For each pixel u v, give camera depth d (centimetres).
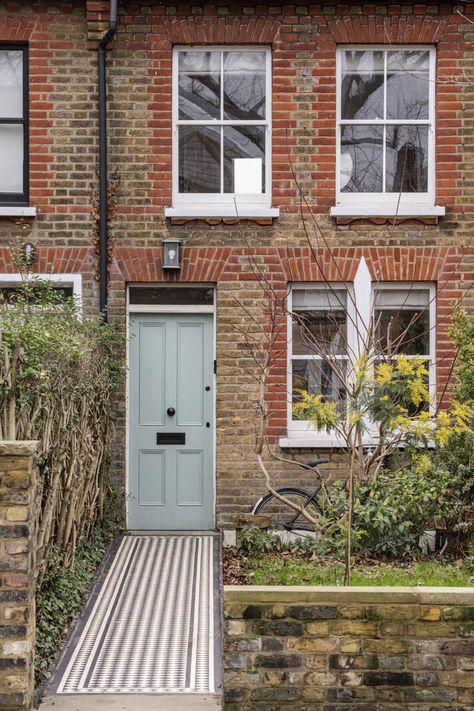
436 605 519
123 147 1024
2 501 538
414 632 518
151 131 1024
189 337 1048
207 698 554
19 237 987
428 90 1042
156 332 1048
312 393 1038
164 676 589
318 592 519
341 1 1024
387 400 698
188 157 1043
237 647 516
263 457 1019
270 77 1041
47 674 591
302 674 516
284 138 1029
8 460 540
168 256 1011
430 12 1028
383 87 1046
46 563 650
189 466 1048
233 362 1023
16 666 531
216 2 1023
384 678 516
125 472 1022
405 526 762
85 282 1017
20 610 534
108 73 1023
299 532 977
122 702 547
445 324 1020
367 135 1045
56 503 692
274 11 1028
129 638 659
